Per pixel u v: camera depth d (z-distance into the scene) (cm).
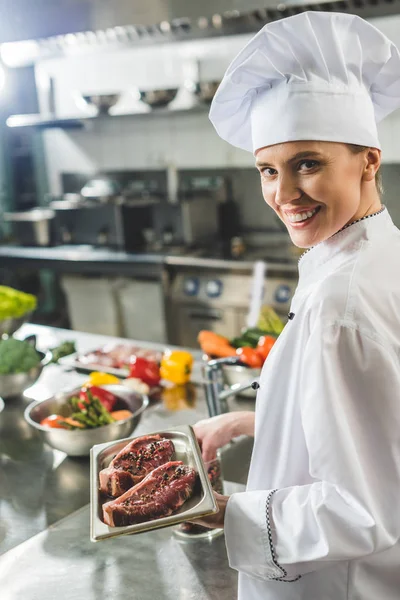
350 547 85
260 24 354
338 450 84
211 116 107
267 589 100
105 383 192
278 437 101
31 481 152
